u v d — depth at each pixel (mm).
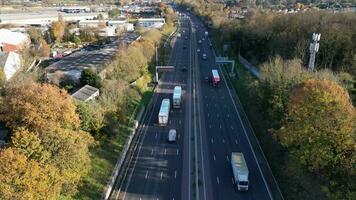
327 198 53469
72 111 60781
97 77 97625
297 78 78000
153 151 77125
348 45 104125
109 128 76250
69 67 118500
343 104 57594
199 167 70938
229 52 170500
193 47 194000
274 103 76812
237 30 167125
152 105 104688
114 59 120312
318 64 110000
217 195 61844
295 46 115750
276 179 65312
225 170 69938
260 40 143250
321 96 58469
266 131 79812
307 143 57531
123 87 95250
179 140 82375
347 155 53438
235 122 92938
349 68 100000
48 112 57656
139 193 62312
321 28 113000
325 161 54094
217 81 122312
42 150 50625
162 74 139000
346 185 51688
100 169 66250
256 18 168375
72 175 53031
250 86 108500
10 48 159875
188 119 94688
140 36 178000
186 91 118625
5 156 44562
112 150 73562
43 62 135250
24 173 44281
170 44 193500
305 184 58406
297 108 61000
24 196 42688
